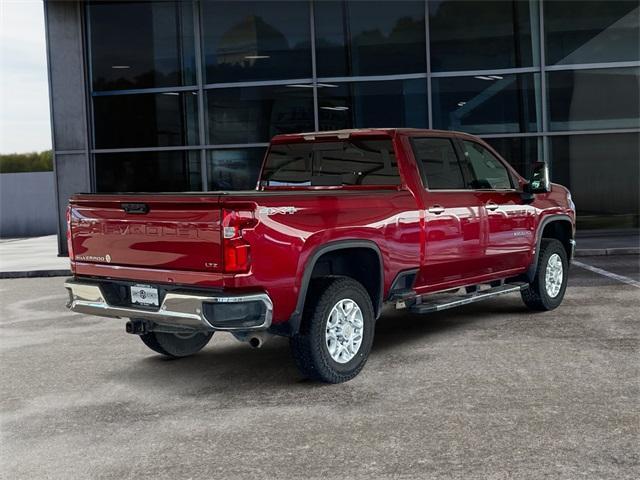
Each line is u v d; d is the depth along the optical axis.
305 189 7.18
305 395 5.53
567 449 4.23
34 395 5.82
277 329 5.54
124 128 17.02
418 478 3.89
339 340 5.84
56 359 7.07
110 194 5.80
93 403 5.55
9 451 4.56
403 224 6.38
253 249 5.12
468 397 5.27
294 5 16.38
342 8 16.31
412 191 6.59
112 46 16.94
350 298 5.87
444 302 6.95
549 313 8.34
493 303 9.22
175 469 4.16
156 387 5.93
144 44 16.84
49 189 31.16
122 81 16.95
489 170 7.80
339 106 16.47
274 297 5.29
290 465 4.14
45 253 18.52
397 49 16.31
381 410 5.07
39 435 4.84
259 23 16.50
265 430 4.76
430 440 4.44
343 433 4.64
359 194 6.00
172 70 16.81
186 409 5.30
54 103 16.92
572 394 5.25
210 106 16.73
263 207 5.19
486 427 4.63
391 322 8.23
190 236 5.25
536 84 16.28
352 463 4.14
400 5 16.25
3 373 6.57
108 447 4.57
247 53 16.58
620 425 4.59
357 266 6.37
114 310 5.74
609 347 6.59
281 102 16.56
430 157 6.94
